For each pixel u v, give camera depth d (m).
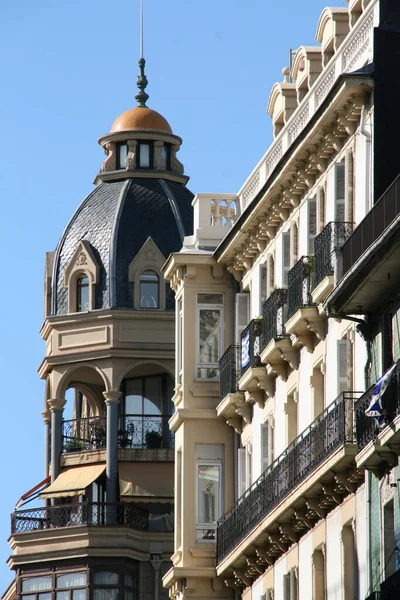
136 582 98.38
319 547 69.44
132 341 100.94
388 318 62.81
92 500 101.25
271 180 74.06
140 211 103.31
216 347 84.69
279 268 76.06
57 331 102.62
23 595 99.50
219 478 84.06
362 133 65.88
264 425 78.81
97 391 104.62
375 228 60.69
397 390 59.62
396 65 65.56
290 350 73.62
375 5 66.50
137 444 101.75
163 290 101.69
